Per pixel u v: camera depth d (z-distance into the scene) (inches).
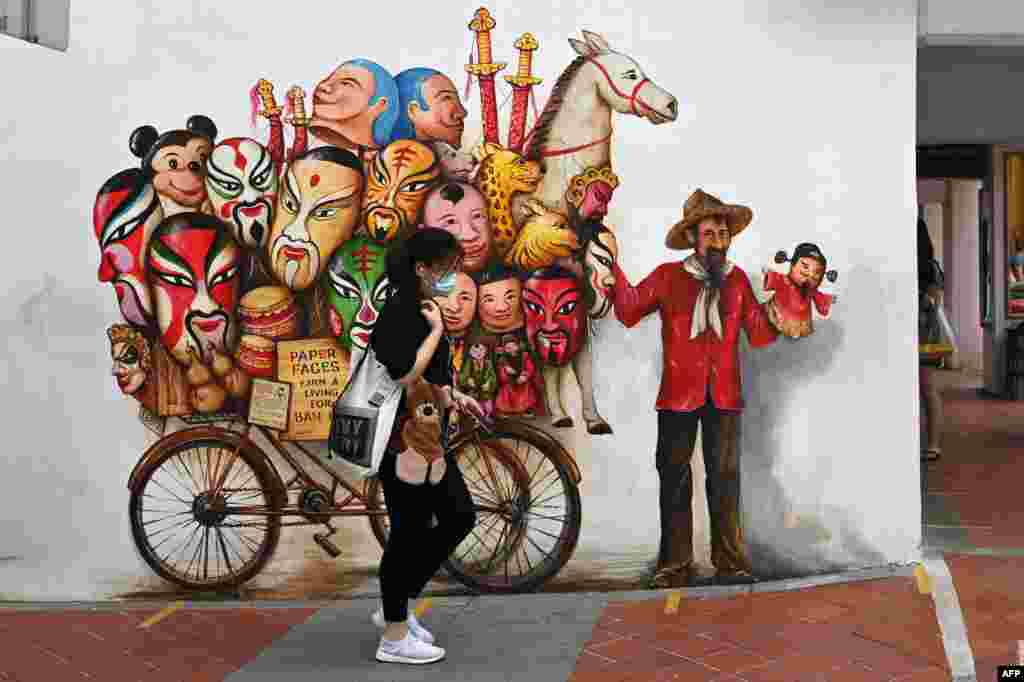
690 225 225.6
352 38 226.2
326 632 208.5
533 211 226.1
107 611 223.3
